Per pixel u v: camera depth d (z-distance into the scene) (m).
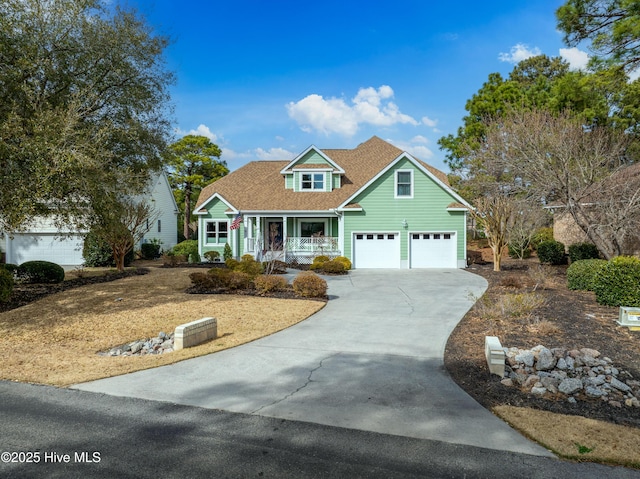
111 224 13.20
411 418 5.10
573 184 16.89
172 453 4.24
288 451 4.29
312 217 25.50
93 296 13.55
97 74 14.32
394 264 23.05
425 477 3.83
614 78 13.35
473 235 36.88
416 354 7.80
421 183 22.89
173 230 37.00
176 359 7.43
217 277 15.02
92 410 5.30
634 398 5.71
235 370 6.89
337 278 18.72
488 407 5.45
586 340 8.13
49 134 10.34
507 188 19.72
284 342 8.63
